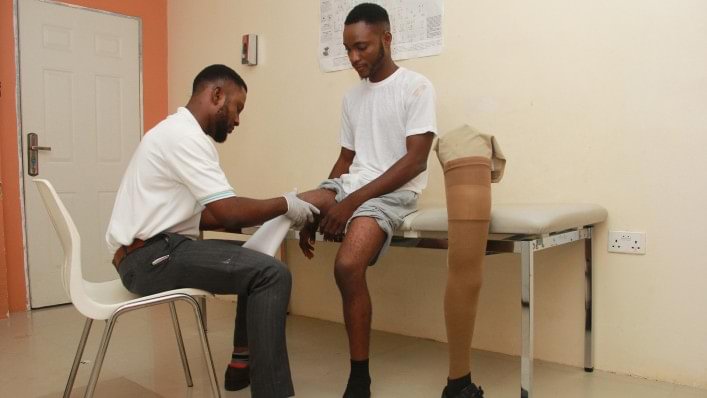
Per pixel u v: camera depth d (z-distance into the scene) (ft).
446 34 7.74
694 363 6.09
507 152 7.27
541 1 6.95
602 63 6.54
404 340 8.04
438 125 7.86
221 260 4.80
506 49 7.23
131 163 5.28
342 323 9.14
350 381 5.41
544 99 6.97
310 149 9.56
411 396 5.90
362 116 6.65
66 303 10.90
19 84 10.30
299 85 9.66
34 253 10.48
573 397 5.84
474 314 4.96
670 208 6.18
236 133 10.80
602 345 6.68
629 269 6.46
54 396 6.04
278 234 5.50
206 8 11.37
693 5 5.97
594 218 6.18
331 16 9.12
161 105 12.38
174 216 5.08
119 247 5.19
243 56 10.32
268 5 10.12
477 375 6.52
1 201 9.73
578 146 6.74
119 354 7.49
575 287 6.81
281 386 4.77
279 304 4.81
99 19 11.38
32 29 10.46
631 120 6.38
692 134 6.02
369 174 6.32
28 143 10.40
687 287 6.11
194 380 6.48
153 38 12.21
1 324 9.27
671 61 6.11
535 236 5.17
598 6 6.54
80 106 11.11
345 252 5.35
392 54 8.25
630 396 5.86
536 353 7.16
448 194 4.86
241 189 10.78
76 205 11.05
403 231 5.74
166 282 4.93
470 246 4.75
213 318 9.50
